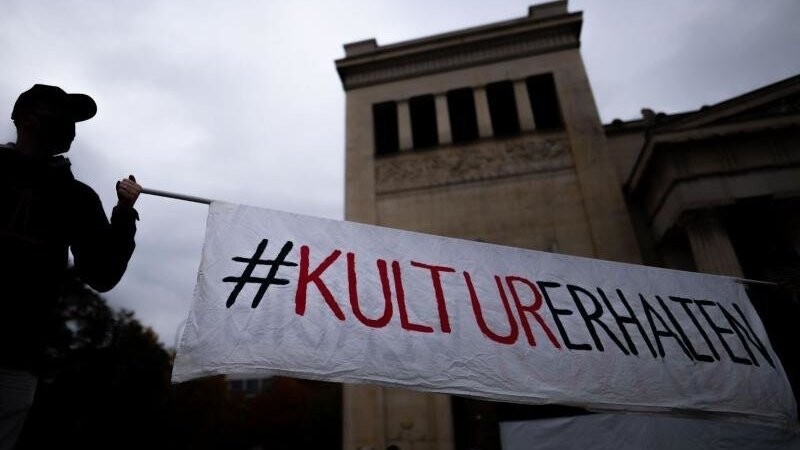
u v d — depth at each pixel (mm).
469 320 4148
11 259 1952
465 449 12930
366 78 20016
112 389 24547
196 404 37375
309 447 46594
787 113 12500
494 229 15805
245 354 3314
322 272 3961
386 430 13414
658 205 13898
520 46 19141
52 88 2342
